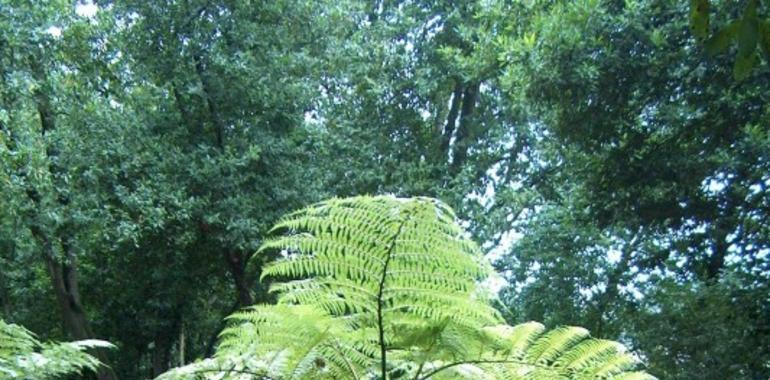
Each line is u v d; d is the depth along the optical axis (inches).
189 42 546.0
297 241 110.3
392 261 108.5
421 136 714.2
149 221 497.7
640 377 121.8
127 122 517.7
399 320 113.3
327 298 113.3
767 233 405.1
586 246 551.8
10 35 424.2
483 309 112.5
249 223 514.6
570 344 122.0
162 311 722.2
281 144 550.9
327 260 110.0
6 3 429.1
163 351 768.9
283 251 150.1
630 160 399.2
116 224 516.4
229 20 553.9
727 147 378.6
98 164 494.6
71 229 496.4
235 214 520.4
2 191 431.8
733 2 308.3
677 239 461.7
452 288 109.1
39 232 499.2
